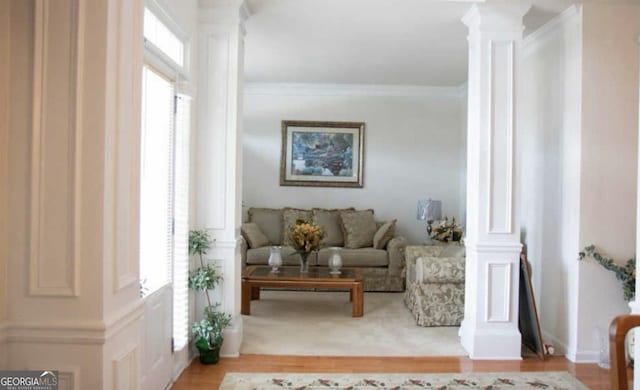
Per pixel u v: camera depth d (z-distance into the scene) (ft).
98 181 5.65
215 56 11.85
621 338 5.03
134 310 6.44
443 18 13.16
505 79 12.17
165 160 9.67
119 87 5.99
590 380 10.79
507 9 12.03
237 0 11.66
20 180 5.61
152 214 9.07
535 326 12.35
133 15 6.38
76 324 5.61
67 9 5.59
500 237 12.24
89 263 5.65
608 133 12.05
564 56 12.80
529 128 14.84
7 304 5.62
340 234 21.35
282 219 21.84
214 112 11.91
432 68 18.98
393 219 22.90
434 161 22.86
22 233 5.61
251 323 14.97
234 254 12.00
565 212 12.69
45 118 5.60
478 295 12.20
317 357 12.04
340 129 22.80
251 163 22.90
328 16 13.11
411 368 11.40
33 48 5.59
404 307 17.13
